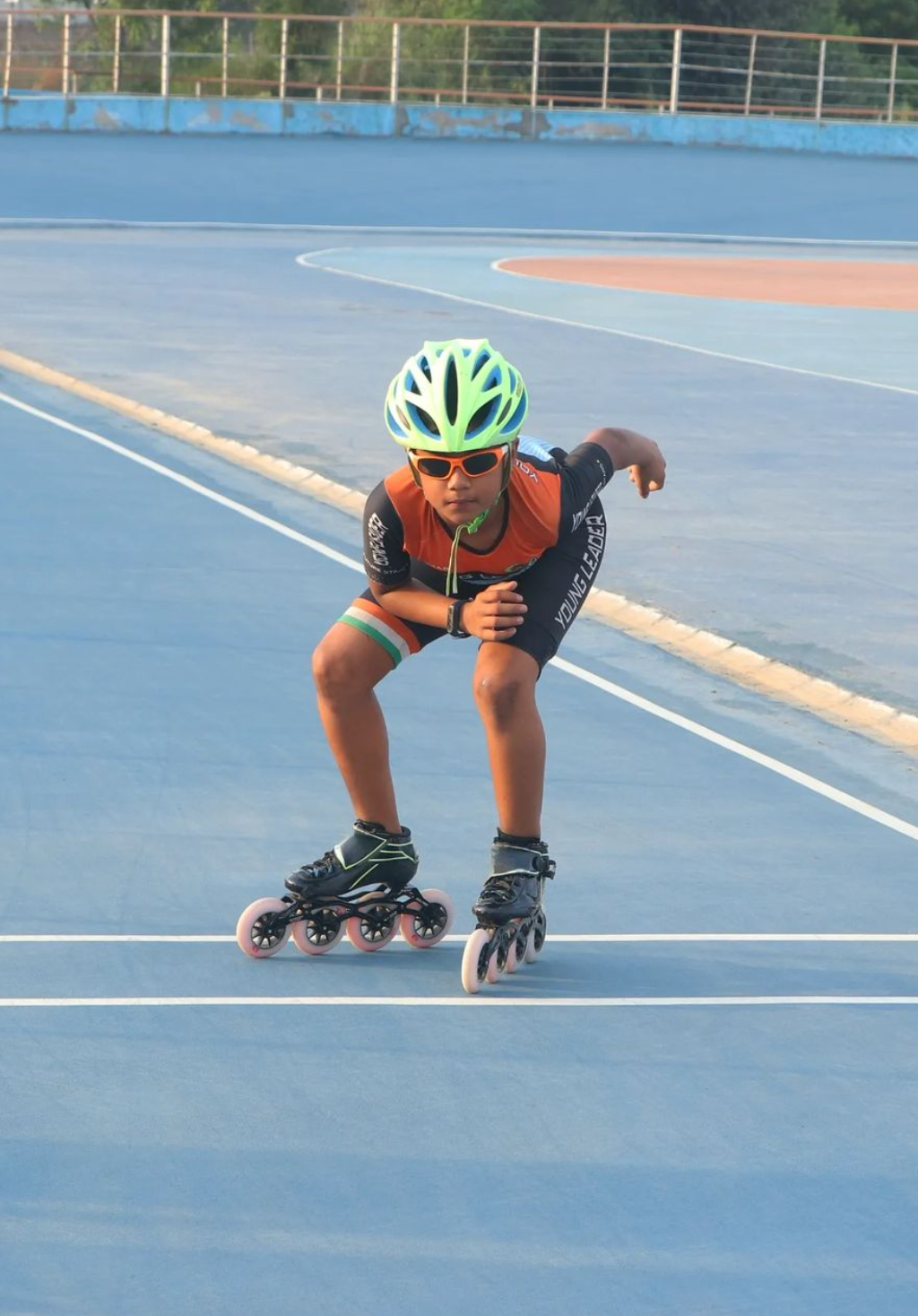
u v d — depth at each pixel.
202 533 21.31
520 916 9.32
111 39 114.19
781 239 71.94
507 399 8.59
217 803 12.28
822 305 50.41
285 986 9.39
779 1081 8.38
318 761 13.27
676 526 22.12
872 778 13.34
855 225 76.25
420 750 13.55
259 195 72.44
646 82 94.81
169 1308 6.45
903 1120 8.02
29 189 69.94
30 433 27.89
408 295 47.66
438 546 9.23
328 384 32.56
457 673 15.77
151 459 26.12
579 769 13.30
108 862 11.10
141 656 15.98
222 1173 7.39
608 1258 6.84
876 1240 7.02
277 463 25.50
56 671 15.45
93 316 40.91
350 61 100.25
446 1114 7.96
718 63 104.44
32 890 10.59
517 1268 6.75
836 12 129.75
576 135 89.44
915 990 9.49
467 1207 7.18
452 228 69.56
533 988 9.42
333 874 9.83
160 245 59.44
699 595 18.56
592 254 64.44
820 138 91.50
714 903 10.70
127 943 9.87
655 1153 7.66
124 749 13.40
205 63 109.00
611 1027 8.95
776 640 16.81
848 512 23.20
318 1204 7.16
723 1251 6.90
